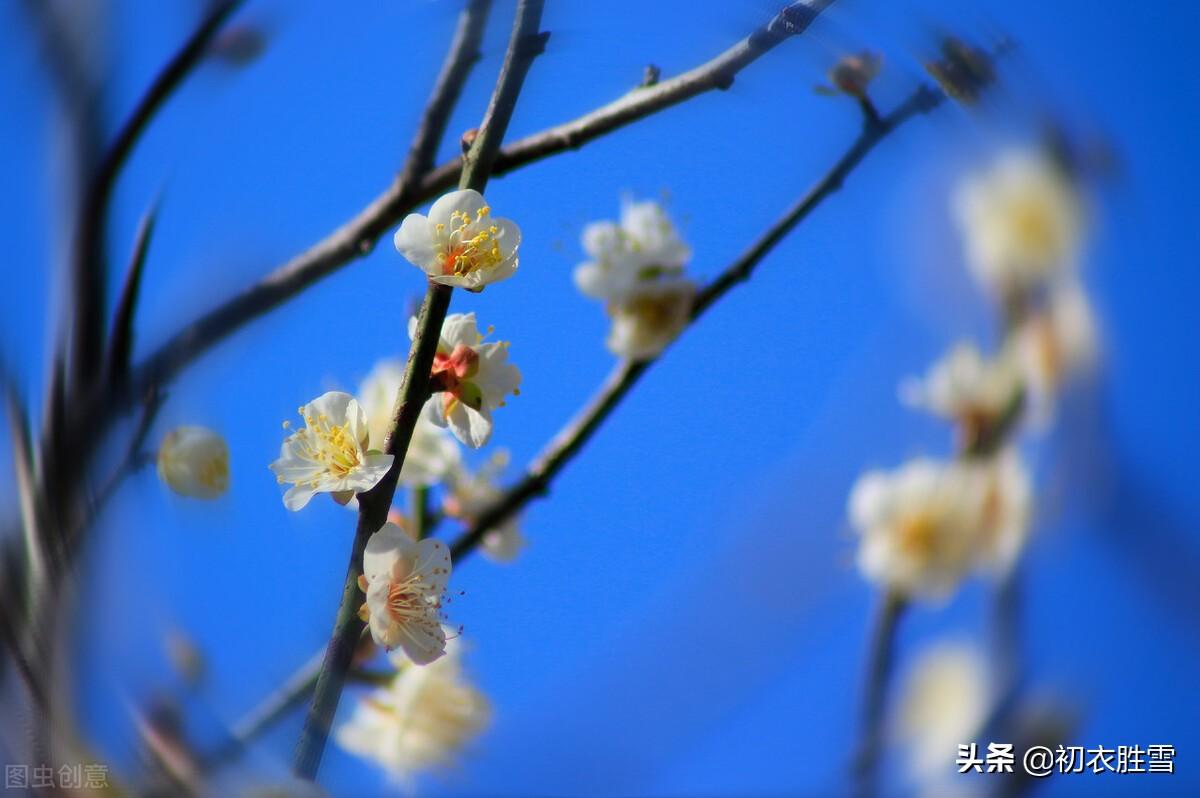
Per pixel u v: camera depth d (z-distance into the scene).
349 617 0.86
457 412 0.88
